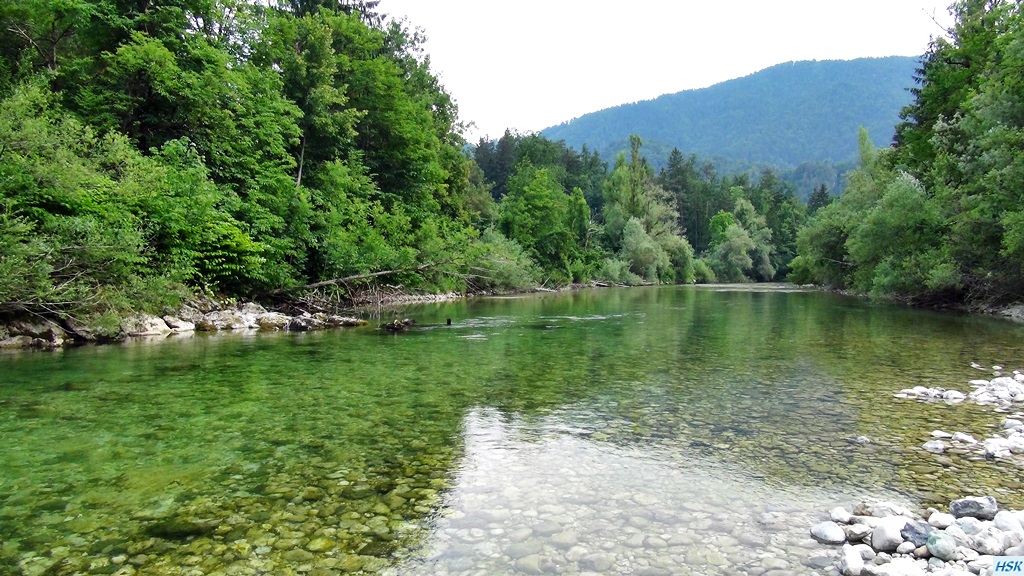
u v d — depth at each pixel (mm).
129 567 3494
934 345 13367
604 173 109188
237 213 18906
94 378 9078
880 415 7219
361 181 28766
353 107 30969
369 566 3527
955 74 29172
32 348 11734
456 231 35594
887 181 33594
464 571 3463
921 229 25375
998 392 8297
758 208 106438
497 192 93375
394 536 3943
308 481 4965
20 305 11398
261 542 3844
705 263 79875
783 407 7645
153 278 13922
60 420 6770
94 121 17672
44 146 12391
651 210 71500
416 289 29875
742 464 5473
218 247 16625
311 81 27234
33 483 4859
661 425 6805
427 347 12922
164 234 15117
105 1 18625
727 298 34969
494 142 108625
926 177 27156
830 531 3943
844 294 39375
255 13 25766
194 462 5410
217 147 20234
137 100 18594
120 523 4117
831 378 9586
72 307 12367
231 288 17938
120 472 5137
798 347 13250
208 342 13227
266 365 10445
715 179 132000
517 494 4715
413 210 33438
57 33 20547
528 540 3893
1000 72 22500
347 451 5777
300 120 26734
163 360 10758
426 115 36969
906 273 25438
